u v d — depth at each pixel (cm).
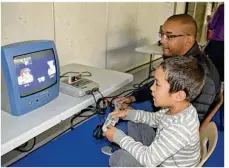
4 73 105
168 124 98
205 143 106
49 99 126
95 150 150
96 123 183
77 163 140
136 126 125
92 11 250
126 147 104
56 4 202
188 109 100
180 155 98
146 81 339
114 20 294
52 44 126
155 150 95
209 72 123
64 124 223
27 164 140
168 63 97
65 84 141
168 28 136
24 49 109
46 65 121
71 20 223
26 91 111
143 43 385
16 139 94
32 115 113
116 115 127
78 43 240
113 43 305
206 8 512
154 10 389
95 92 142
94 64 276
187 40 135
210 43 281
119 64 334
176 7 463
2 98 112
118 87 160
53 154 148
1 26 161
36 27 188
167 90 97
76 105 125
